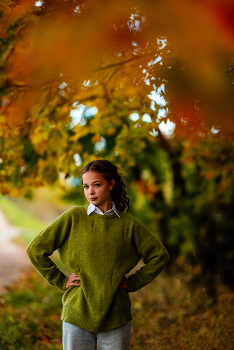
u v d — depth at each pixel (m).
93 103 3.38
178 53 2.14
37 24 2.16
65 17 1.90
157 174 8.42
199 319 4.21
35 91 2.53
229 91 1.70
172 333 3.91
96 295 2.04
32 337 4.07
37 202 24.41
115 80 2.97
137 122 3.86
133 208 9.52
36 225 22.11
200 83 1.68
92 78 2.69
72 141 4.04
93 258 2.08
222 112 1.79
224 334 3.48
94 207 2.18
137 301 6.11
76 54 1.88
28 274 8.88
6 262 10.23
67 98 3.04
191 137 4.04
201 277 5.88
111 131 4.21
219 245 6.69
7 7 2.10
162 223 8.84
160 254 2.22
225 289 5.07
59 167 4.15
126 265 2.14
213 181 6.35
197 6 1.51
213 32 1.56
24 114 2.86
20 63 2.22
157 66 2.29
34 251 2.15
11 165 3.95
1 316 4.71
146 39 1.76
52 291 7.00
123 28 1.75
